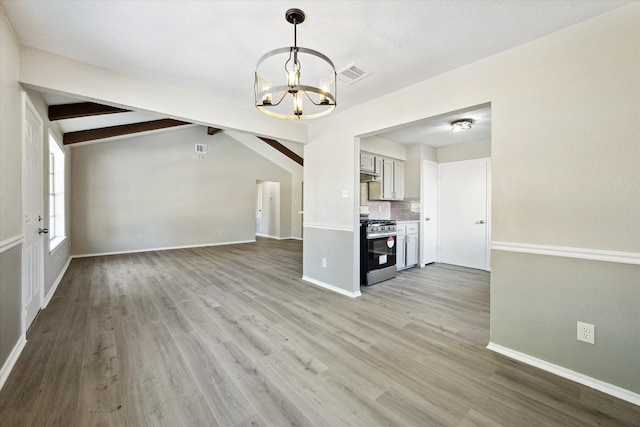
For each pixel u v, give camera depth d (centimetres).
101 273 449
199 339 231
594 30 171
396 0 158
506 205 207
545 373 186
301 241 869
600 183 169
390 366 194
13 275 197
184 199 711
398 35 191
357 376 182
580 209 177
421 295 349
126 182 627
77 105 344
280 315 283
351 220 343
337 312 292
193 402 157
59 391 164
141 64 230
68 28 184
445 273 462
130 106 249
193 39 196
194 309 298
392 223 439
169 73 245
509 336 207
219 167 773
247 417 146
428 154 528
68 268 478
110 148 606
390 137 465
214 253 644
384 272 416
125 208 626
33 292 262
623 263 163
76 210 566
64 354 205
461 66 232
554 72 186
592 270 173
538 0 158
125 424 141
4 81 177
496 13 169
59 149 429
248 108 330
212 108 300
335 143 359
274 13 170
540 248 192
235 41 199
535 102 194
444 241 541
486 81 218
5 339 181
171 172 689
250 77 253
